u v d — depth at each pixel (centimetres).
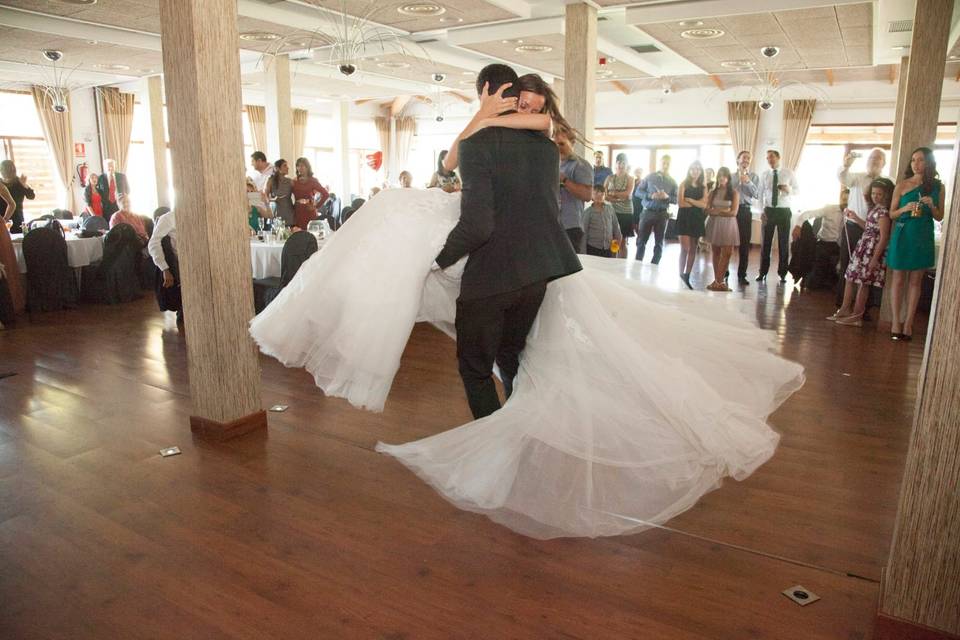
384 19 812
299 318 246
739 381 267
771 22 769
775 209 836
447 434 254
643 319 271
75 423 345
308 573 212
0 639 181
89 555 223
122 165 1434
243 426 328
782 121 1331
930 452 156
